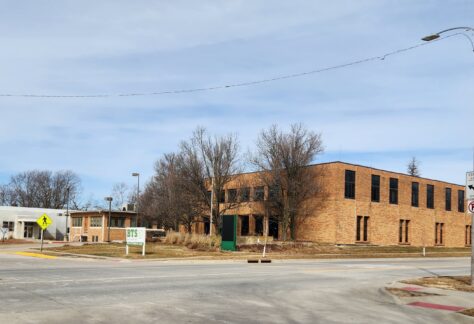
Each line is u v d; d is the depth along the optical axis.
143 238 32.09
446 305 13.06
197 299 12.73
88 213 70.94
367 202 52.09
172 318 9.95
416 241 58.16
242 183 52.53
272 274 20.91
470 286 17.17
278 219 50.47
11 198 114.06
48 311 10.22
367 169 52.50
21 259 28.58
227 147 52.62
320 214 49.69
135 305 11.38
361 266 28.31
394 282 18.31
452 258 43.53
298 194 48.03
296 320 10.35
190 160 52.78
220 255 34.03
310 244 45.69
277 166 48.56
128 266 23.92
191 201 53.06
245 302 12.55
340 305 12.80
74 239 74.50
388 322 10.58
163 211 57.16
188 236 43.38
